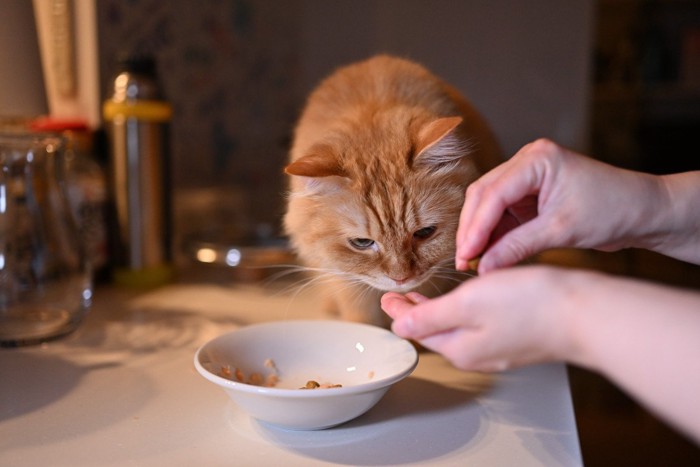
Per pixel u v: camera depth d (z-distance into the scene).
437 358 0.59
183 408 0.49
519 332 0.36
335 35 1.15
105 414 0.48
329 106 0.74
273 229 0.97
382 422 0.47
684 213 0.44
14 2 0.69
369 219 0.62
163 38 0.93
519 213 0.48
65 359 0.58
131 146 0.78
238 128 1.10
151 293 0.78
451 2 1.08
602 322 0.33
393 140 0.63
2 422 0.47
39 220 0.63
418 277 0.62
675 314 0.32
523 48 1.08
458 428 0.46
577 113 1.08
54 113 0.81
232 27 1.06
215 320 0.68
